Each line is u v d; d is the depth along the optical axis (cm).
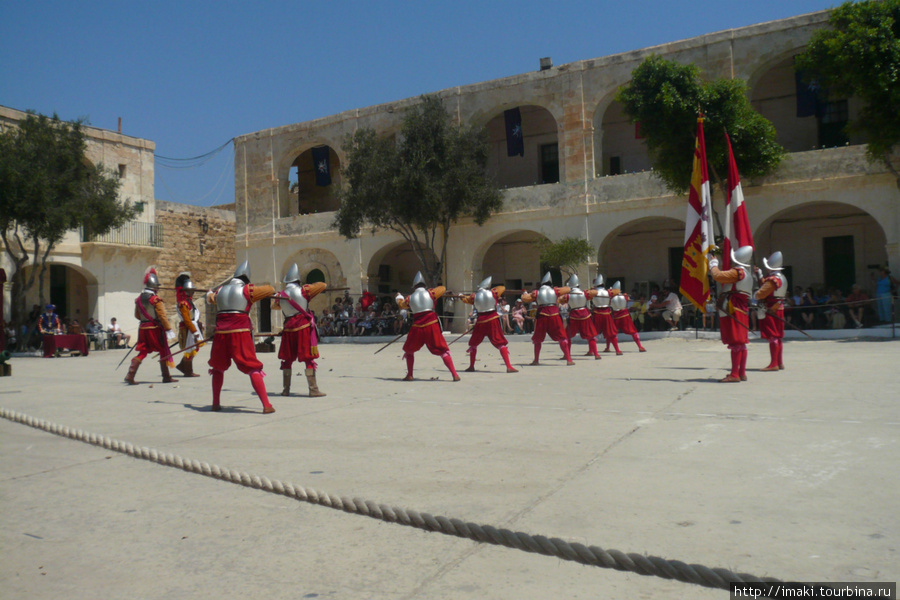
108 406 927
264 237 3456
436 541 376
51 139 2756
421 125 2712
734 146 2098
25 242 3045
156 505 456
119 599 315
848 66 1886
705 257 1353
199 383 1240
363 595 310
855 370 1089
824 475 469
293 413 822
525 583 318
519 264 3181
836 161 2194
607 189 2608
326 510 437
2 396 1077
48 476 539
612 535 366
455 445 604
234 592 318
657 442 588
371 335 2862
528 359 1595
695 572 313
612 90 2595
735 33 2348
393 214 2747
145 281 1265
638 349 1814
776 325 1141
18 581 338
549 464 524
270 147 3434
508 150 2892
